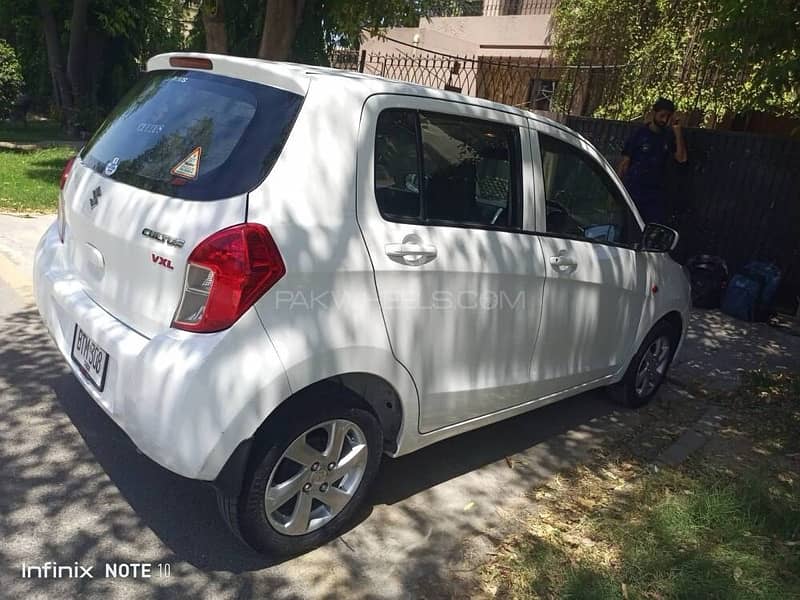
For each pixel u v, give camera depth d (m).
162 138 2.94
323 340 2.63
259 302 2.47
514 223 3.50
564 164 3.83
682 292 4.80
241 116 2.73
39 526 2.92
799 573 3.00
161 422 2.43
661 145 7.04
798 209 7.16
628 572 2.94
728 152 7.49
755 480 3.71
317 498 2.88
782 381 5.53
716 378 5.57
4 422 3.69
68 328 3.09
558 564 2.98
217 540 2.96
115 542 2.88
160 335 2.53
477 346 3.30
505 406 3.62
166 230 2.58
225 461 2.48
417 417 3.13
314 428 2.74
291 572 2.82
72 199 3.28
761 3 4.75
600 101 9.77
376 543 3.06
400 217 2.93
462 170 3.23
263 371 2.48
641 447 4.28
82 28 17.36
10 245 6.80
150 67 3.48
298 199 2.58
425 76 12.62
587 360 4.13
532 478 3.78
